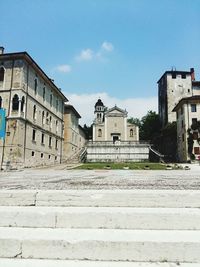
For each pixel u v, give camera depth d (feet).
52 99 156.97
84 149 174.91
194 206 13.91
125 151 172.65
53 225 12.05
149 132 254.27
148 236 10.61
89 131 322.14
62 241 10.12
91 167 104.58
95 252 10.00
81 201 14.26
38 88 131.95
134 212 12.03
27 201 14.43
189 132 156.15
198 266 9.37
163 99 230.89
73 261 9.77
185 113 159.63
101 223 11.99
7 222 12.20
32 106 122.93
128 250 9.93
